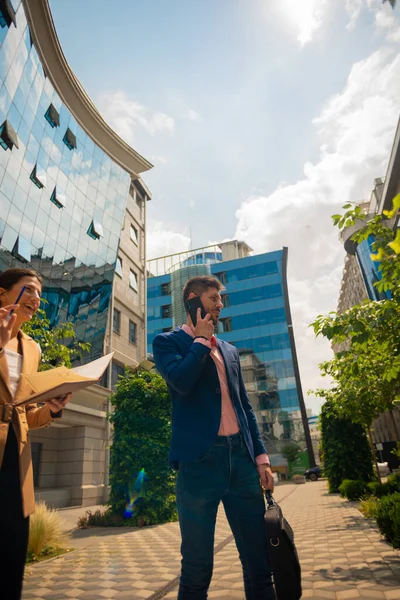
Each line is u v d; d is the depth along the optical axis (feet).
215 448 6.73
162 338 7.65
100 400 66.64
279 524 6.14
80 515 46.75
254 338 190.08
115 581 15.29
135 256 99.86
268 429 170.81
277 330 189.47
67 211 73.10
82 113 82.38
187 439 6.76
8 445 5.43
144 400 38.17
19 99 63.16
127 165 97.45
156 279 230.89
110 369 76.18
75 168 77.92
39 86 69.87
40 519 22.34
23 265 60.34
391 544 18.34
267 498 7.19
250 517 6.90
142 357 92.43
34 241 63.26
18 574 5.12
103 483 63.82
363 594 11.22
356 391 37.91
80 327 71.46
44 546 21.48
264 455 7.65
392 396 33.45
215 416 6.89
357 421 43.73
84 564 18.88
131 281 95.50
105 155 89.97
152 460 36.60
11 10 61.41
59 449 61.26
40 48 70.74
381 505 19.70
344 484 48.08
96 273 78.69
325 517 32.73
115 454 37.52
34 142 66.44
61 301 67.77
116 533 30.32
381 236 18.29
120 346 83.71
